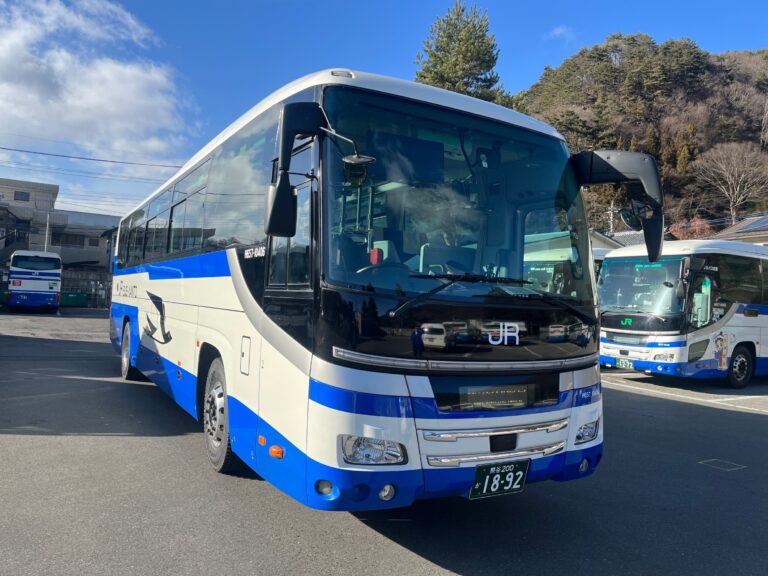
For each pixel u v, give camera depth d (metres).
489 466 3.59
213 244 5.52
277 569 3.59
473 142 4.16
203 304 5.68
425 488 3.42
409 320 3.43
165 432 6.70
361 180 3.64
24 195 62.53
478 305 3.66
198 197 6.24
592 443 4.16
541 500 5.07
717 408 10.01
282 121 3.47
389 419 3.33
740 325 12.51
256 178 4.62
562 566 3.80
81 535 3.96
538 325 3.90
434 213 3.86
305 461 3.43
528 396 3.80
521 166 4.34
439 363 3.47
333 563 3.70
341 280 3.40
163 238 7.68
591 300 4.36
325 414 3.33
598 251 19.28
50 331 19.66
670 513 4.86
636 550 4.10
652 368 11.70
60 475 5.14
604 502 5.08
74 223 51.69
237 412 4.58
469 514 4.65
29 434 6.41
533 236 4.25
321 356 3.38
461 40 32.66
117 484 4.96
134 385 9.55
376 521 4.40
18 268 29.61
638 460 6.47
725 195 48.94
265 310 4.12
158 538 3.95
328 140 3.61
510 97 32.16
